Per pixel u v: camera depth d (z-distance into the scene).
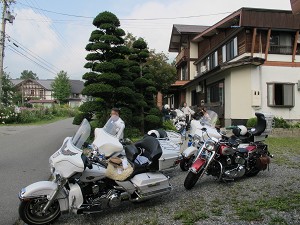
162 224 4.29
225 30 22.70
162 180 5.00
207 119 7.37
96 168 4.64
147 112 15.08
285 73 17.27
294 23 17.50
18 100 51.56
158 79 24.86
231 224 4.20
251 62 15.56
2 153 10.15
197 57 30.89
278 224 4.11
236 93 16.94
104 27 12.44
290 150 10.42
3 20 23.31
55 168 4.27
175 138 8.25
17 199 5.48
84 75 12.76
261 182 6.33
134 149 4.84
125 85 12.91
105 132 5.38
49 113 33.75
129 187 4.70
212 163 6.09
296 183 6.17
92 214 4.74
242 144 6.69
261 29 17.69
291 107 17.16
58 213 4.41
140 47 15.40
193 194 5.64
